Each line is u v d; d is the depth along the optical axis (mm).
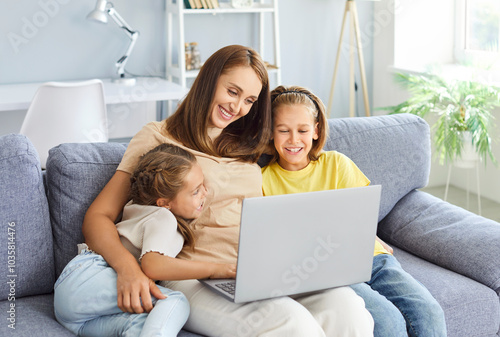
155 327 1422
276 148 1902
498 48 3822
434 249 1963
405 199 2195
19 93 3467
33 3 3828
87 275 1541
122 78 3844
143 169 1665
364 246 1590
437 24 4199
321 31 4441
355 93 4578
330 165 1937
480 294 1787
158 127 1823
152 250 1552
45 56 3926
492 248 1859
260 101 1875
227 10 3939
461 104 3287
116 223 1771
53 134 3049
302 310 1490
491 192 3744
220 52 1800
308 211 1483
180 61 3920
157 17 4102
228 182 1795
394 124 2191
